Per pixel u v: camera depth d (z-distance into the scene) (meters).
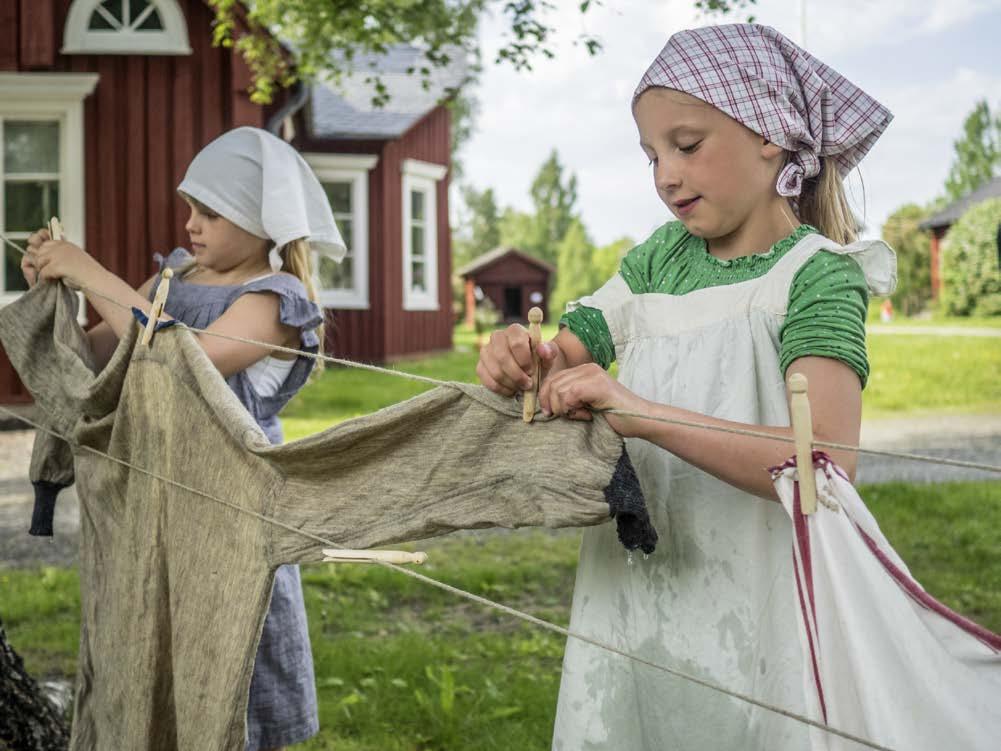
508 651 4.13
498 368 1.47
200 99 10.33
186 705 1.80
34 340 2.31
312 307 2.37
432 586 5.07
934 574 5.18
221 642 1.76
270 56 8.73
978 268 30.73
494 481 1.50
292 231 2.36
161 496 1.92
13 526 6.25
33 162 10.29
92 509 2.17
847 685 1.26
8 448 8.93
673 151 1.56
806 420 1.25
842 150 1.66
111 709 2.05
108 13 10.21
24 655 4.04
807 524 1.27
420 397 1.55
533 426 1.48
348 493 1.64
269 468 1.73
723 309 1.61
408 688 3.70
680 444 1.40
